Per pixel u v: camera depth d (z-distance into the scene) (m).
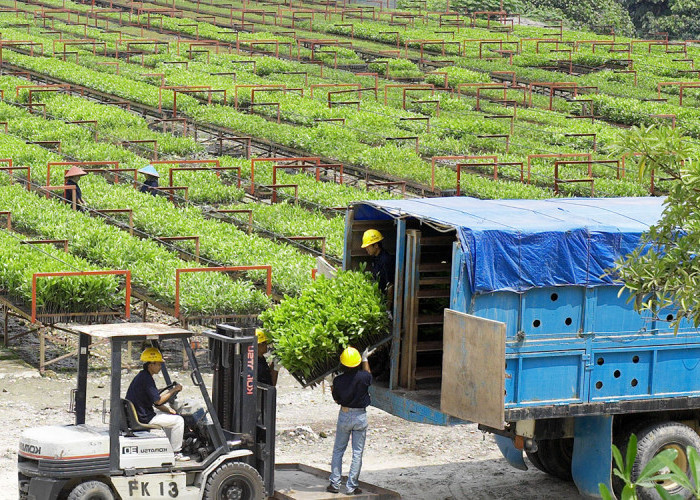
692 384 13.38
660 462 6.62
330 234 25.84
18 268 20.78
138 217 26.72
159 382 18.80
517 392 12.46
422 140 39.12
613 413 12.96
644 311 13.01
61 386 18.62
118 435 11.88
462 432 17.50
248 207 28.86
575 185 31.94
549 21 91.31
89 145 35.91
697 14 94.69
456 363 12.06
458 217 12.84
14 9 78.50
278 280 22.02
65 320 19.84
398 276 13.14
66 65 52.31
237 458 12.61
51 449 11.67
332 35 74.12
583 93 53.59
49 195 29.34
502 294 12.33
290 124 42.31
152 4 85.88
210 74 52.03
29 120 39.22
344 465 15.59
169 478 12.09
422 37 69.75
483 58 64.38
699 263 9.42
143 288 21.88
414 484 14.91
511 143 38.59
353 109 44.12
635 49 68.81
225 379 12.72
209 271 21.12
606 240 12.69
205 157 37.59
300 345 12.98
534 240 12.34
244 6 81.25
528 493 14.72
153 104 43.69
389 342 13.60
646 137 9.53
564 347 12.66
